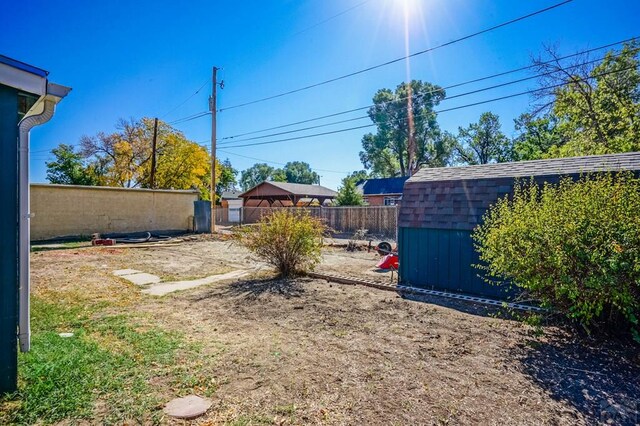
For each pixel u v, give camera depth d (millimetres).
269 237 7285
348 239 16016
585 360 3229
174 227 19469
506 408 2443
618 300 3322
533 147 27078
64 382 2666
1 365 2475
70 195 15906
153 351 3367
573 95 16328
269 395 2586
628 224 3176
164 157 26938
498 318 4527
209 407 2410
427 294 5816
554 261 3465
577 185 3926
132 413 2311
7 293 2510
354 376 2898
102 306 5164
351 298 5555
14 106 2543
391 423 2250
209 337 3820
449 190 6387
